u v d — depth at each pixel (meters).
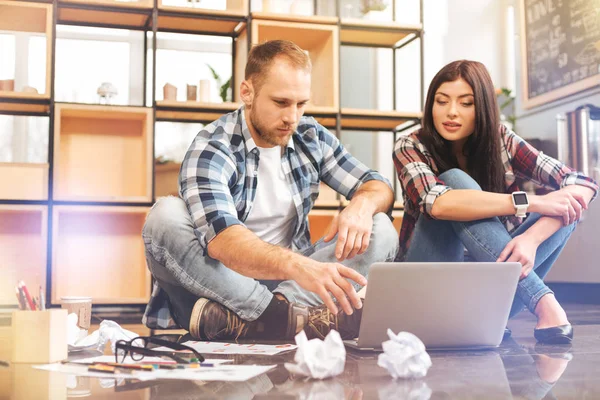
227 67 3.99
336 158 1.95
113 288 3.63
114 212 3.62
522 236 1.60
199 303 1.63
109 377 1.02
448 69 1.80
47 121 3.67
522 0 4.72
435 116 1.83
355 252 1.55
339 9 4.08
